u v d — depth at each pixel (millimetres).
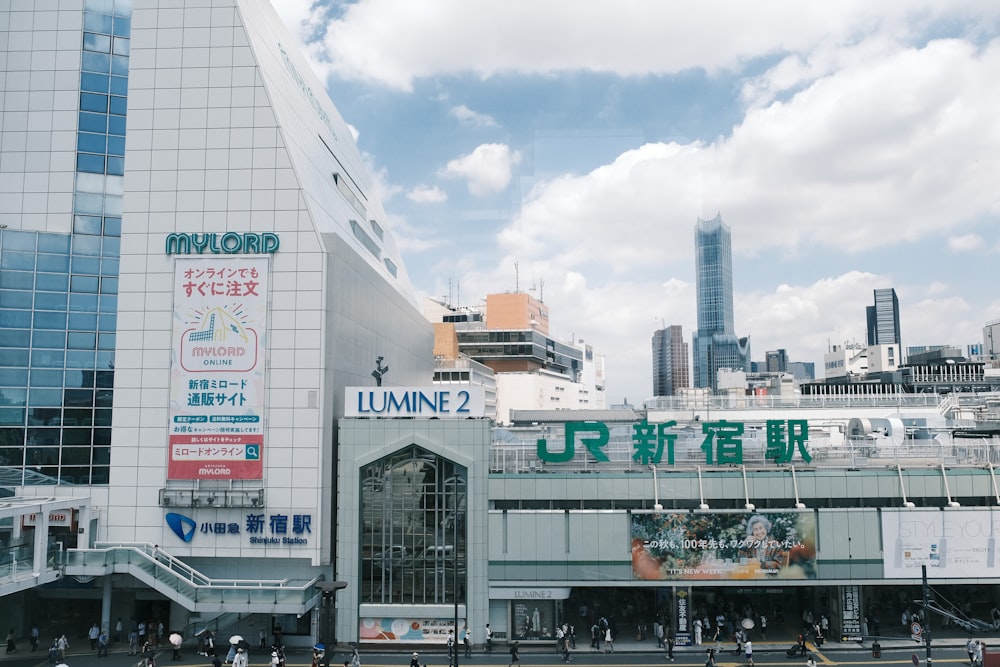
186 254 60562
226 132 61438
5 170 61969
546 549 58750
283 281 60156
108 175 62188
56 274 60781
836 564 58344
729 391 150125
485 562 58812
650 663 54656
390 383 84938
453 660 53375
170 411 59562
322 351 59688
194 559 59656
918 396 107938
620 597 64688
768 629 62375
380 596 59000
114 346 60500
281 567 59375
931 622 62250
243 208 60812
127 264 60750
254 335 59812
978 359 150875
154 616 60812
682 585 58562
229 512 58844
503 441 65250
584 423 61781
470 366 152500
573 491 60031
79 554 55969
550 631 58938
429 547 59250
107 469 59844
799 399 109062
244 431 59281
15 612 60188
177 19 62406
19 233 60781
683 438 63219
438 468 59812
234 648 53125
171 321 60250
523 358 194375
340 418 61281
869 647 57406
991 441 66875
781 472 60281
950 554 58250
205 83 61875
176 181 61156
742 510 58969
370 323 74188
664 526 58844
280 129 61375
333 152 86875
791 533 58562
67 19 62906
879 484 60156
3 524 54625
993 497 60094
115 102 62625
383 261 99438
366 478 59875
